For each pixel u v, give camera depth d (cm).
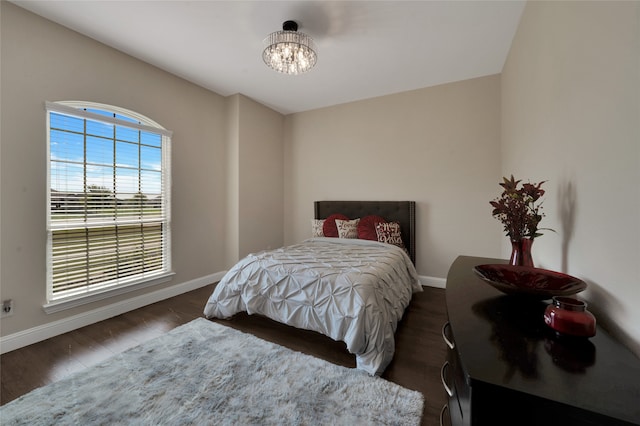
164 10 202
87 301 235
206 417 132
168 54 265
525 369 61
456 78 319
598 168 95
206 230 349
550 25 143
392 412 136
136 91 271
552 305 81
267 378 161
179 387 153
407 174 358
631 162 76
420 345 204
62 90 220
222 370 168
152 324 237
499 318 88
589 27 100
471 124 320
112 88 252
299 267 215
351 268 211
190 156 327
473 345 72
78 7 199
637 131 73
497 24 218
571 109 117
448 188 334
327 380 160
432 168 343
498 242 311
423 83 333
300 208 442
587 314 75
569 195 121
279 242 443
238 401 142
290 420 131
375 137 378
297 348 199
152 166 290
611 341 73
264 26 221
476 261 176
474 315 90
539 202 164
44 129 211
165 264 303
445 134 334
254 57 271
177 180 312
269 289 213
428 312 265
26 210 203
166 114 299
